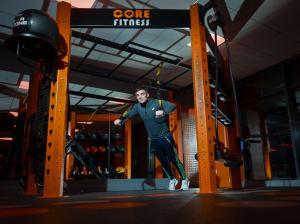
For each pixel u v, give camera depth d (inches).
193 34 108.0
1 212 45.6
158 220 34.6
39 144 102.3
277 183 222.5
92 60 243.4
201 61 103.4
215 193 90.7
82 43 210.1
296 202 55.7
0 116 382.9
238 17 177.2
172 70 263.0
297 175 223.3
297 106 237.6
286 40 209.9
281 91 243.6
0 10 168.9
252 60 245.0
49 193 90.4
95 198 81.0
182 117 268.1
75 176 286.2
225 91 157.2
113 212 43.9
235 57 238.2
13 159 181.2
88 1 161.8
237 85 292.8
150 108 138.6
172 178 154.2
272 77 257.8
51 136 94.6
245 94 284.2
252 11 171.6
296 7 168.7
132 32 195.8
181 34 198.5
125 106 338.0
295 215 37.0
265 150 270.7
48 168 92.0
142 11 111.3
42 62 100.3
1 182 149.8
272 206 48.5
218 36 199.3
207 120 98.3
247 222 31.7
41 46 94.3
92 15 109.0
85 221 34.7
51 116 96.3
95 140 315.9
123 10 110.7
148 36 201.5
